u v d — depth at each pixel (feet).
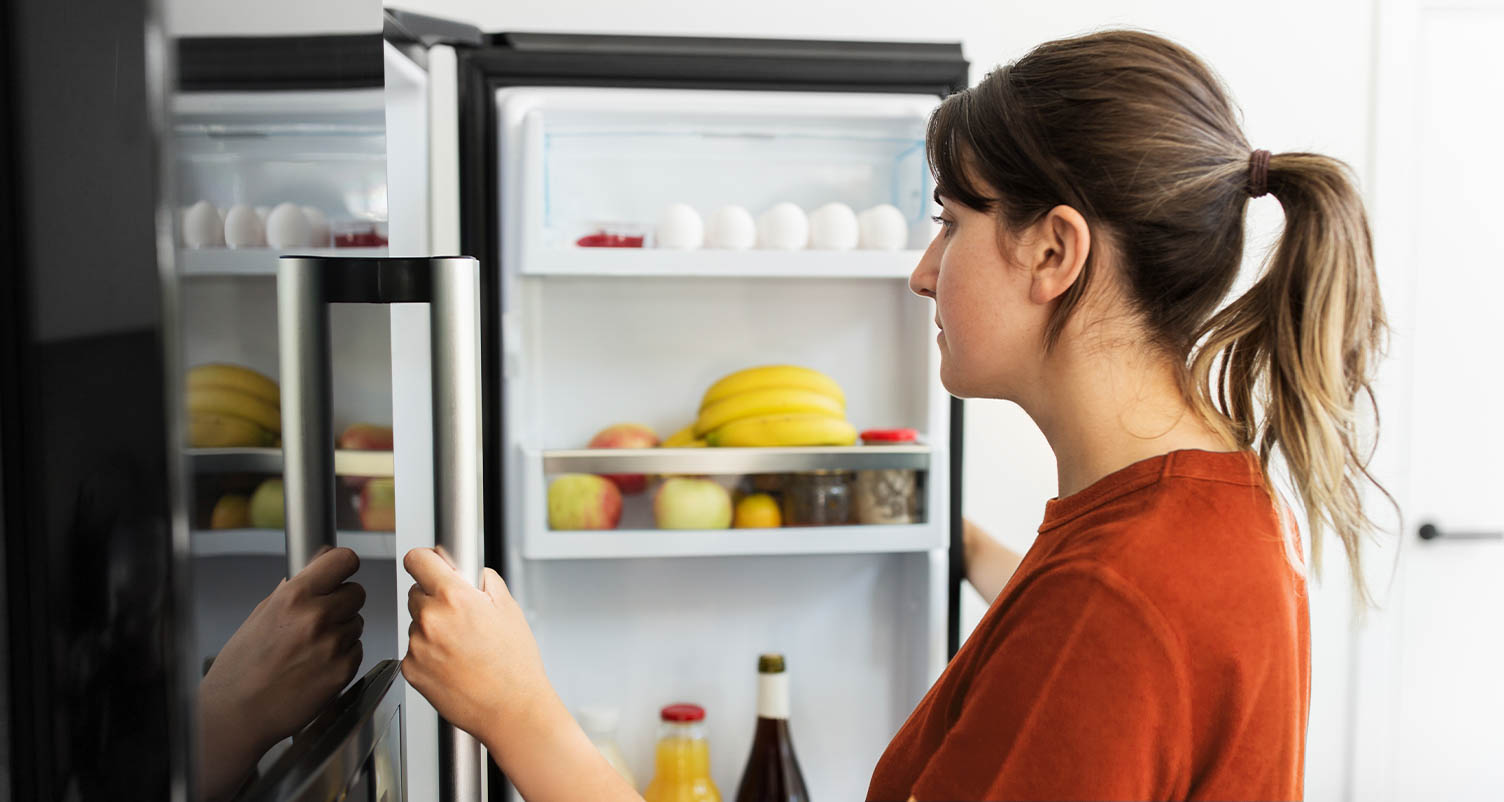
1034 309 2.25
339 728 1.80
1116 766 1.92
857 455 4.84
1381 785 6.03
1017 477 5.80
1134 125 2.11
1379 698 5.97
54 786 1.11
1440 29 5.85
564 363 5.30
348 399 1.90
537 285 5.22
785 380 4.96
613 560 5.36
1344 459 2.16
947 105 2.39
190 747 1.14
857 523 4.92
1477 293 5.98
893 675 5.48
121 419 1.09
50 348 1.08
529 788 2.29
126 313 1.09
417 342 4.01
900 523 4.91
